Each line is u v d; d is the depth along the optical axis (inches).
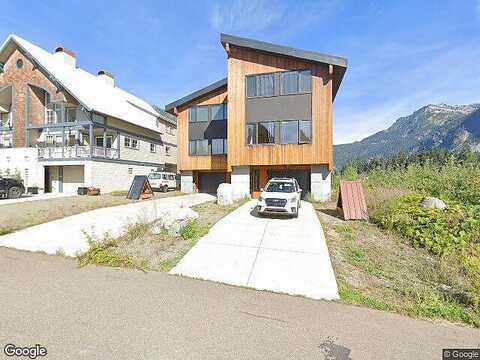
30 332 135.0
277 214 445.7
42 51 1031.6
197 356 121.1
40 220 404.5
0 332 134.6
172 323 147.8
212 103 886.4
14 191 710.5
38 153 913.5
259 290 197.8
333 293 196.9
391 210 402.9
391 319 163.0
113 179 969.5
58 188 948.0
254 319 155.9
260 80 698.2
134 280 206.5
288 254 274.5
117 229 352.2
